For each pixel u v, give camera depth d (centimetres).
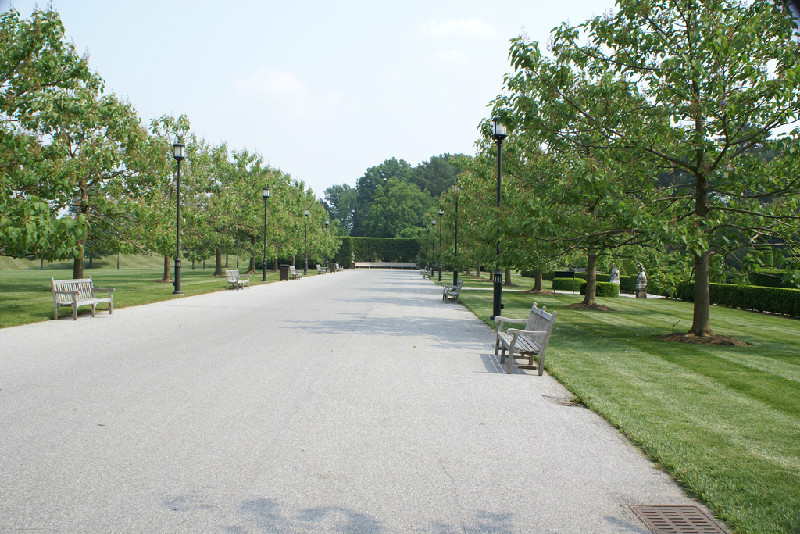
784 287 2083
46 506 377
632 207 1111
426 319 1588
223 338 1140
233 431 543
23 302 1805
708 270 1378
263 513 375
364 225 10831
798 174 1207
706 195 1267
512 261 1305
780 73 1107
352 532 352
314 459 475
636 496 422
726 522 383
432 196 11681
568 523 373
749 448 527
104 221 2170
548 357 994
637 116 1246
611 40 1298
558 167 1398
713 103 1137
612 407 661
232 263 8969
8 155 1535
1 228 1255
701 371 904
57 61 1708
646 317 1809
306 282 3662
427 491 418
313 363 890
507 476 452
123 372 799
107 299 1548
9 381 734
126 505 381
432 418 605
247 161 4256
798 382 834
